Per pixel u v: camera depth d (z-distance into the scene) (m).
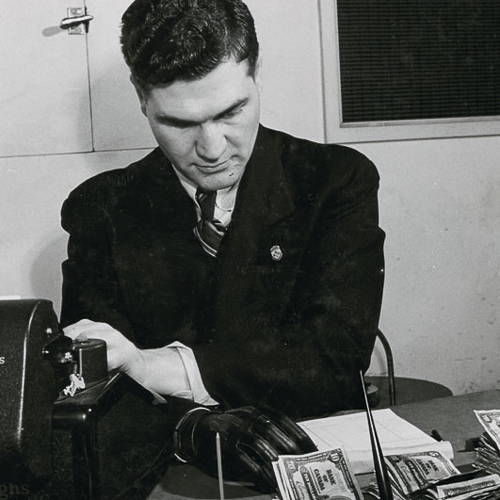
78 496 0.88
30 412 0.82
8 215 2.30
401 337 2.68
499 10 2.68
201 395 1.30
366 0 2.54
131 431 1.00
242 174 1.63
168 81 1.24
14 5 2.24
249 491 1.06
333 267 1.55
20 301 0.87
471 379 2.77
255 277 1.61
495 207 2.73
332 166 1.64
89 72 2.30
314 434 1.20
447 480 0.98
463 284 2.73
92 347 0.96
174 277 1.66
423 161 2.64
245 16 1.27
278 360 1.37
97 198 1.71
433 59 2.63
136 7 1.25
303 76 2.50
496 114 2.72
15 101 2.27
